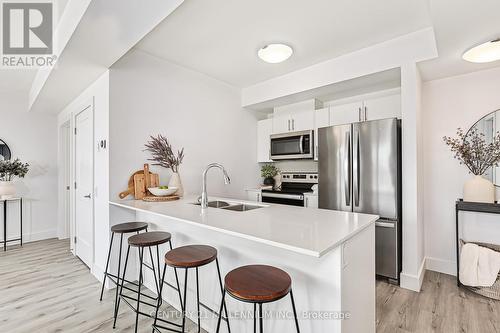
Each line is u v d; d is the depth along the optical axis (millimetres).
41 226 4133
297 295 1396
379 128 2605
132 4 1488
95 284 2547
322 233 1298
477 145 2629
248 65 3107
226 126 3705
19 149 3914
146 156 2719
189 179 3162
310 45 2602
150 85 2779
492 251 2270
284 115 3914
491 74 2568
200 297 1932
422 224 2764
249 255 1621
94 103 2756
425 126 2938
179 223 2135
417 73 2457
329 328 1268
